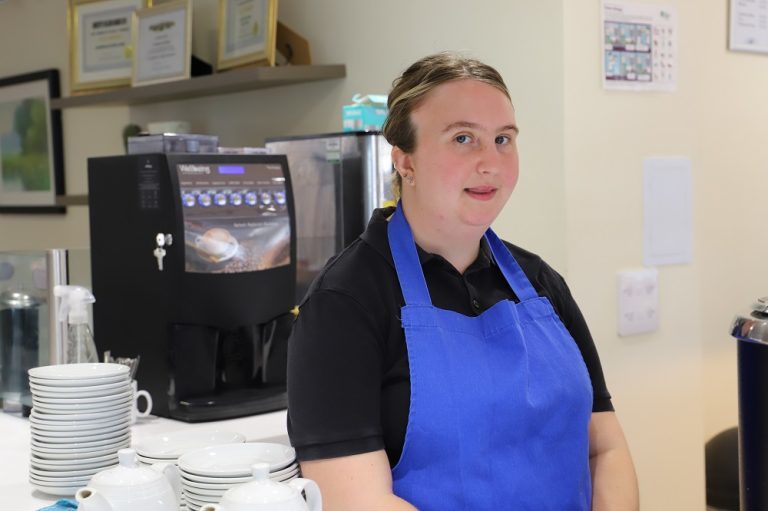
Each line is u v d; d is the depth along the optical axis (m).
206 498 1.47
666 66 2.60
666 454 2.67
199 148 2.22
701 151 2.99
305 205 2.77
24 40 4.93
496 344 1.61
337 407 1.51
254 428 1.98
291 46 3.36
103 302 2.21
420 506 1.54
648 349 2.62
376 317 1.56
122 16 3.98
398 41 2.96
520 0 2.52
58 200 4.38
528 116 2.52
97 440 1.63
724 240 3.11
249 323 2.14
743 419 2.13
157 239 2.05
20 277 2.12
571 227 2.45
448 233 1.64
